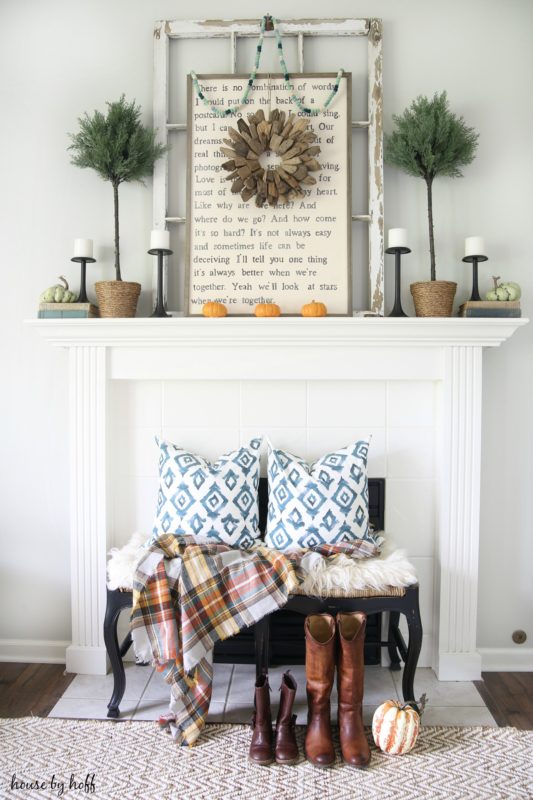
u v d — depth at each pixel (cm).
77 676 225
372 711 199
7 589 238
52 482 237
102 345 221
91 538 225
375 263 228
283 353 220
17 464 236
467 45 230
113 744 181
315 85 228
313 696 177
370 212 228
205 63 234
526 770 170
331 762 170
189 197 229
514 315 215
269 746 174
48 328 218
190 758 175
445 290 214
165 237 217
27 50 233
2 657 236
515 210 231
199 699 184
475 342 216
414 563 232
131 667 230
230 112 229
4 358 235
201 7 232
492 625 234
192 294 229
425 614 232
